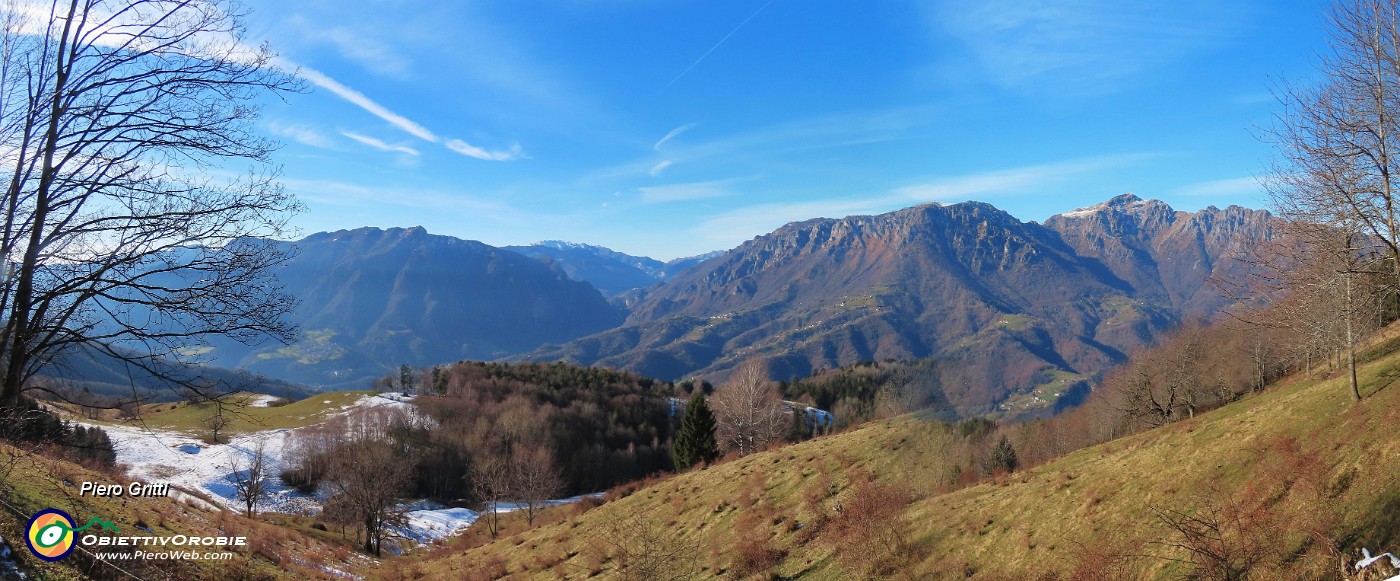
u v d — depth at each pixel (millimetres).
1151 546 18578
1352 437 18078
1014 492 27969
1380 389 20656
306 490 71812
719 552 32781
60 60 9555
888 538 27609
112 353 9961
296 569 27422
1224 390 57000
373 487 51625
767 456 49344
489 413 102375
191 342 10555
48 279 9852
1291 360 45000
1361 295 21641
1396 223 19109
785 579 27859
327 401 111625
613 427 109562
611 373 149125
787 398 112062
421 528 66188
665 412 126375
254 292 10742
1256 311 26031
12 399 9750
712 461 66938
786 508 36125
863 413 74938
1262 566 14953
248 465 72312
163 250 10211
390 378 144750
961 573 23094
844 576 26312
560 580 33781
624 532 34750
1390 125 18891
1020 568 21453
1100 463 27656
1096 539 20703
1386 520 14094
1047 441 50781
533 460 72812
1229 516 17609
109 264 9852
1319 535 13969
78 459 30672
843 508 31922
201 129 10203
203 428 79688
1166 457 24141
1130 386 63594
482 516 73062
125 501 23391
